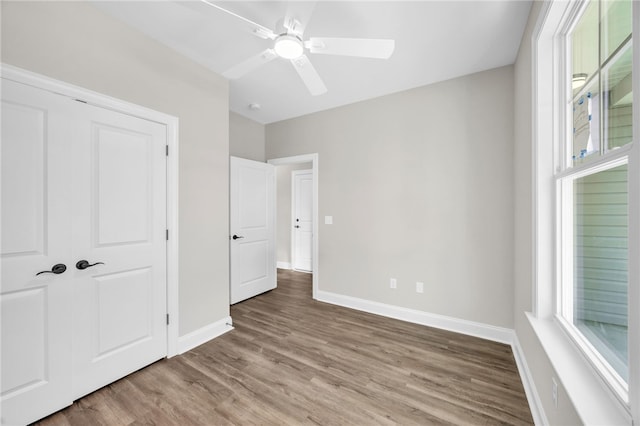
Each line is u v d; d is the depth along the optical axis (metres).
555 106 1.54
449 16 1.77
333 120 3.41
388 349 2.26
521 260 2.02
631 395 0.78
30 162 1.47
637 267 0.75
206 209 2.43
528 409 1.57
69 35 1.60
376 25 1.87
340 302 3.35
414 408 1.58
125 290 1.87
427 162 2.77
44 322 1.51
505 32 1.93
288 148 3.82
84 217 1.67
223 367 2.00
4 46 1.39
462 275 2.60
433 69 2.47
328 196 3.46
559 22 1.42
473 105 2.54
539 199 1.58
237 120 3.63
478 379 1.86
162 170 2.09
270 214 3.93
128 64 1.88
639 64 0.74
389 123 3.00
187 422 1.48
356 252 3.23
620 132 1.01
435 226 2.73
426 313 2.78
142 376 1.88
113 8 1.72
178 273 2.19
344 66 2.42
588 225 1.26
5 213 1.39
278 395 1.69
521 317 2.01
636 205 0.76
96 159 1.72
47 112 1.52
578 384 1.01
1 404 1.38
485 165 2.49
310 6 1.36
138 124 1.93
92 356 1.70
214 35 1.99
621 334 1.00
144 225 1.97
